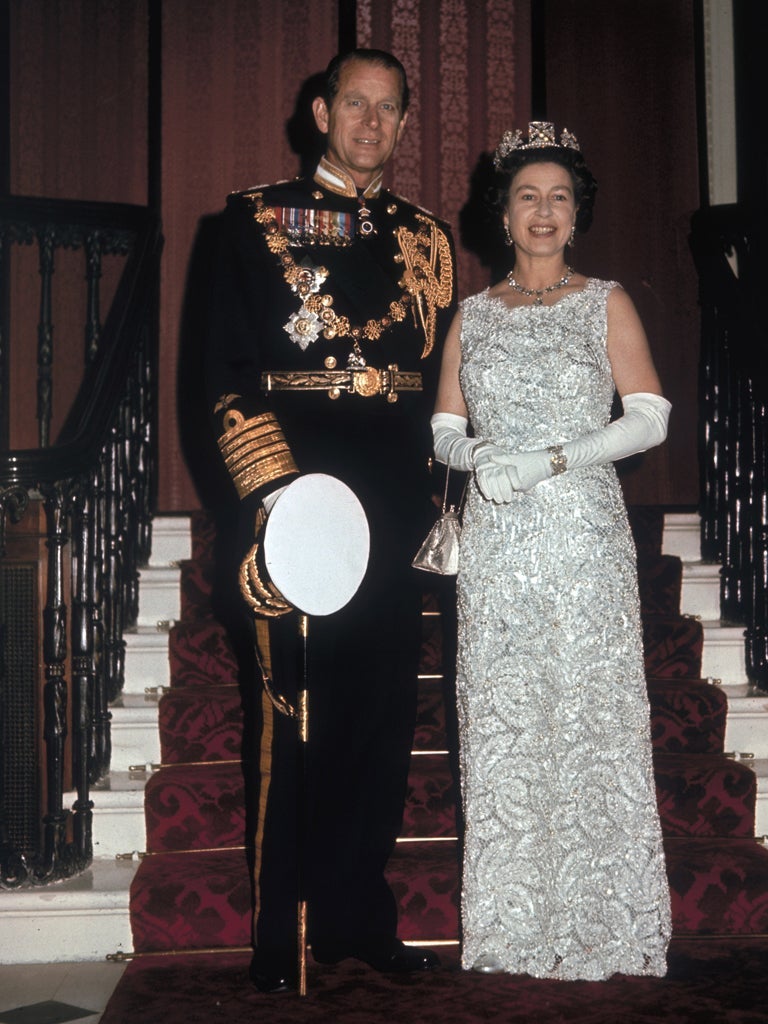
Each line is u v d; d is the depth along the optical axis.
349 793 3.38
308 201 3.42
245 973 3.41
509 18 6.19
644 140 6.07
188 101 5.96
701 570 5.07
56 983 3.43
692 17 6.10
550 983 3.30
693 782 3.96
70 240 5.11
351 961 3.50
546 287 3.44
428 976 3.36
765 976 3.34
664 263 6.05
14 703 3.86
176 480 5.90
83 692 3.84
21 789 3.87
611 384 3.41
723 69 6.00
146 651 4.54
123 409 4.73
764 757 4.40
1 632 3.81
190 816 3.89
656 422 3.31
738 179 5.91
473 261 6.11
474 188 6.13
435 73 6.14
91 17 5.88
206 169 5.96
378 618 3.34
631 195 6.05
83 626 3.84
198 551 5.16
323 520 3.12
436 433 3.48
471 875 3.37
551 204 3.37
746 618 4.78
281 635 3.29
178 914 3.58
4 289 5.52
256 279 3.34
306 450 3.29
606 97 6.07
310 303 3.32
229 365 3.30
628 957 3.31
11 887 3.66
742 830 3.98
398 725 3.40
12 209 4.85
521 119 6.18
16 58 5.85
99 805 3.96
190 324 5.91
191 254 5.92
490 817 3.35
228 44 6.00
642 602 4.96
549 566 3.30
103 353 4.45
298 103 6.00
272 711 3.33
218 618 4.80
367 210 3.44
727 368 5.10
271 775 3.33
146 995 3.26
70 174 5.86
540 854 3.32
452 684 4.18
